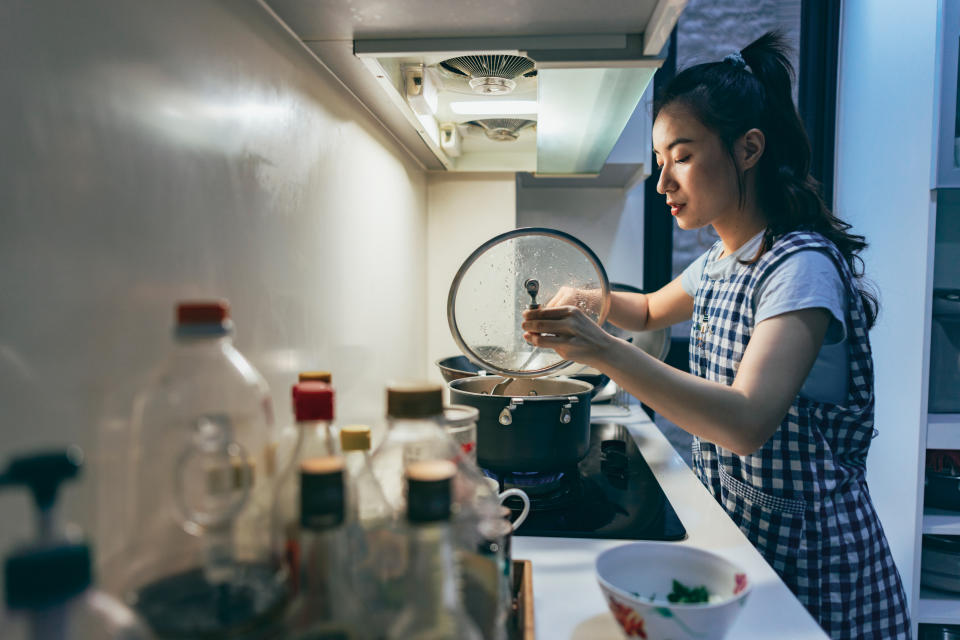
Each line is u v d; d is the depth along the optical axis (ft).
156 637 1.07
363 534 1.41
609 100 3.19
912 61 5.67
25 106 1.10
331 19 2.26
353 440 1.56
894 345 6.02
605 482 3.43
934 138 5.38
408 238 4.53
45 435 1.15
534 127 4.51
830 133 7.10
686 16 6.77
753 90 3.20
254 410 1.45
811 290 2.80
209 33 1.75
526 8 2.22
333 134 2.84
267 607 1.16
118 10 1.34
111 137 1.33
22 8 1.08
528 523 2.82
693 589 1.80
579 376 4.78
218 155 1.80
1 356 1.05
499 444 2.84
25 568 0.72
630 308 4.66
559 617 2.02
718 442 2.64
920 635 5.82
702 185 3.26
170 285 1.57
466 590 1.47
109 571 1.30
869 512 3.36
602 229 6.72
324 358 2.76
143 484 1.34
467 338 3.04
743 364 2.84
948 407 5.71
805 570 3.22
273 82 2.20
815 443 3.23
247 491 1.38
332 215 2.85
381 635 1.20
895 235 5.96
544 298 3.02
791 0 6.81
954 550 5.62
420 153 4.60
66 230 1.20
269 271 2.17
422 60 2.85
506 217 5.49
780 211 3.42
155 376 1.48
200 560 1.30
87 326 1.26
